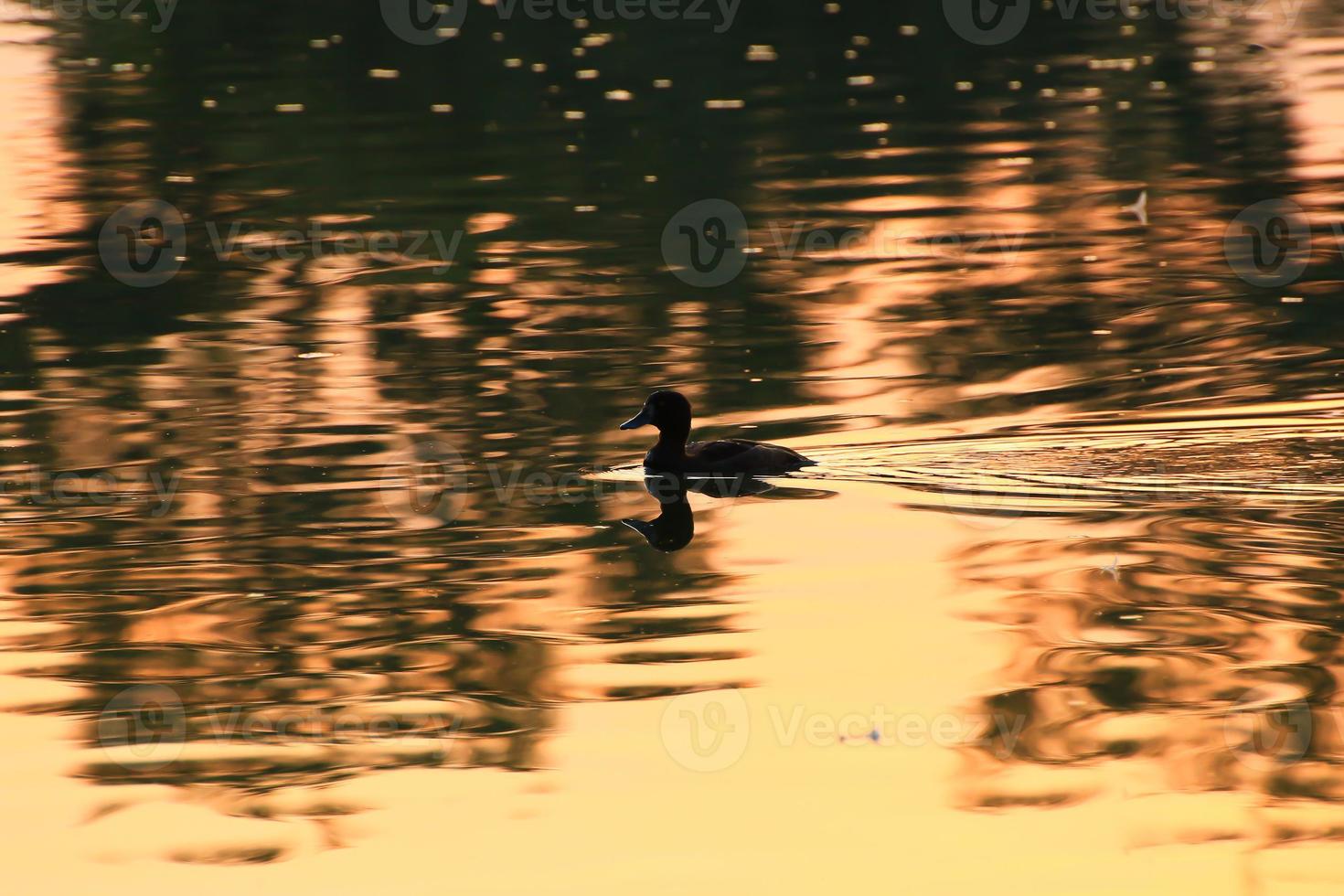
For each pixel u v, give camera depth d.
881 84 48.59
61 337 29.08
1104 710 14.95
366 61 51.62
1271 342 26.80
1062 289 30.45
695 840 13.05
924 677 15.62
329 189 39.03
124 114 46.25
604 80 49.47
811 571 18.20
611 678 15.71
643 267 32.56
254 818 13.42
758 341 27.80
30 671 16.03
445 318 29.70
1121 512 19.67
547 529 19.75
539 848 12.97
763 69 50.88
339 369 26.89
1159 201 36.44
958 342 27.44
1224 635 16.28
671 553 18.83
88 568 18.69
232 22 56.81
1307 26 56.19
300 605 17.56
